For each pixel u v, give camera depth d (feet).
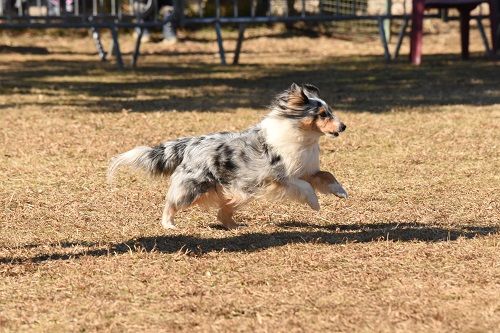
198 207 30.09
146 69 69.00
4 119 46.60
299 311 20.36
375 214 29.58
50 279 22.98
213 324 19.62
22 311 20.70
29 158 38.09
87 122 45.80
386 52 73.56
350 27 88.33
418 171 35.76
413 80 61.26
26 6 78.33
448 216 29.27
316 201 26.48
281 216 29.32
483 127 43.88
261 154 26.21
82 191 32.89
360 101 52.42
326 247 25.46
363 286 22.06
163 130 43.86
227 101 52.54
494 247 25.32
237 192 26.35
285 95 26.43
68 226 28.30
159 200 31.53
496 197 31.73
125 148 39.96
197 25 87.35
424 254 24.56
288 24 88.22
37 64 71.87
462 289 21.74
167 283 22.47
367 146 40.27
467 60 72.69
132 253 24.93
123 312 20.48
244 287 22.08
